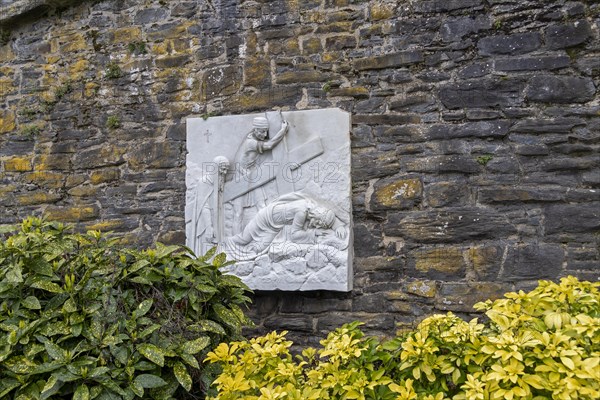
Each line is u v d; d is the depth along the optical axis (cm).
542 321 207
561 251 338
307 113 382
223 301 280
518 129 351
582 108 343
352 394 195
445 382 204
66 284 236
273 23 403
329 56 390
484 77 360
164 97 425
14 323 226
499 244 348
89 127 442
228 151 398
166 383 225
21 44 468
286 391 198
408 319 360
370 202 372
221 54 413
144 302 240
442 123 365
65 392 217
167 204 416
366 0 386
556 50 349
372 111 379
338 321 373
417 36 374
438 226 359
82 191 438
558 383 179
